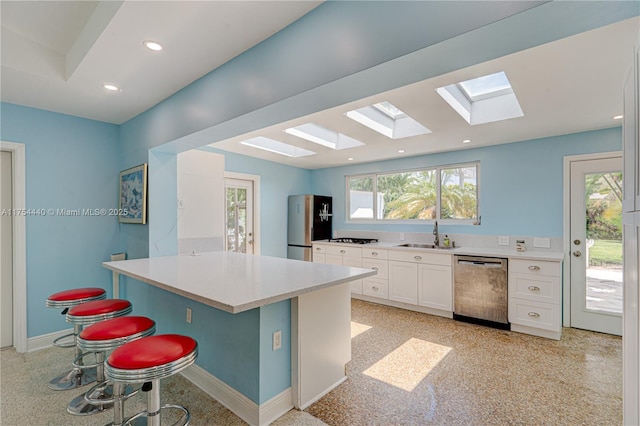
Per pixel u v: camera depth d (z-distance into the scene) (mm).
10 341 2791
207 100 2160
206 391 2088
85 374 2248
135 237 3033
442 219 4418
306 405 1944
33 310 2762
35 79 2168
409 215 4777
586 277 3299
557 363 2521
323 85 1478
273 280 1853
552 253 3361
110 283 3211
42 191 2816
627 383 1124
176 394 2062
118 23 1557
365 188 5297
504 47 1157
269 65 1726
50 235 2861
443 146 3930
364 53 1322
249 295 1496
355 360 2580
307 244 5152
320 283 1776
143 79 2227
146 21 1546
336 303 2197
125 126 3184
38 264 2795
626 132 1104
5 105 2623
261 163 4945
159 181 2900
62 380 2188
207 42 1768
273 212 5148
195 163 3244
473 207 4160
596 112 2689
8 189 2760
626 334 1131
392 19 1239
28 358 2584
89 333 1587
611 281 3176
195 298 1521
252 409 1771
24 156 2715
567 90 2234
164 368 1281
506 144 3781
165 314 2518
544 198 3531
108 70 2076
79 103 2666
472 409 1919
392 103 2520
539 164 3559
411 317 3709
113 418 1792
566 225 3400
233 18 1550
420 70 1330
